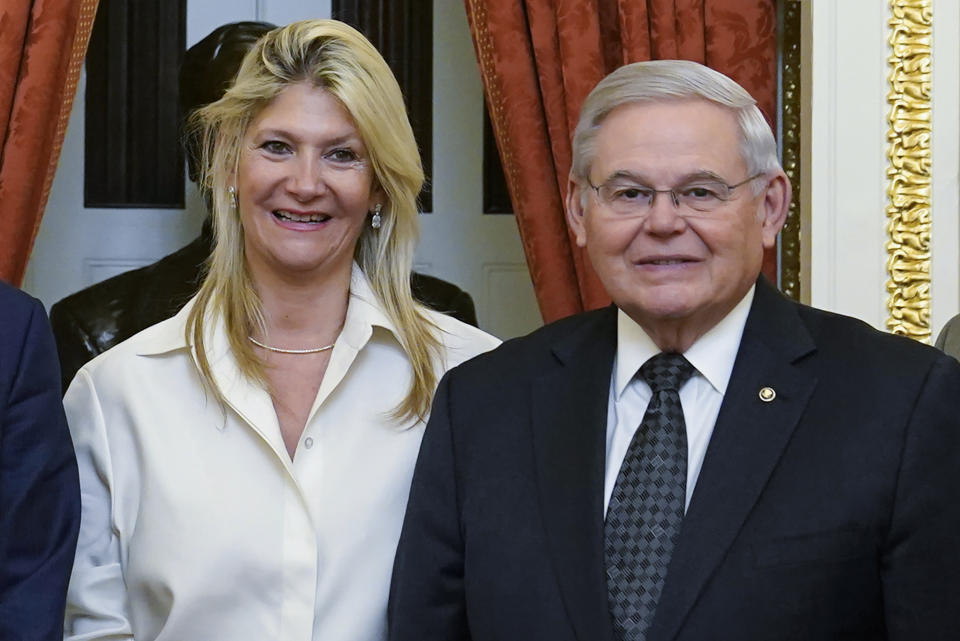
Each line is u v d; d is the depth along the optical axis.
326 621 2.29
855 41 3.15
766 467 1.92
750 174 2.01
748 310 2.10
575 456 2.05
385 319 2.42
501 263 4.43
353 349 2.38
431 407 2.32
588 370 2.15
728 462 1.94
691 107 1.99
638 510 1.98
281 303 2.42
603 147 2.02
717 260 1.99
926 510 1.86
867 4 3.15
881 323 3.17
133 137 4.30
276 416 2.34
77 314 3.29
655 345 2.10
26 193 3.09
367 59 2.32
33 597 2.05
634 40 3.24
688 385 2.07
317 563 2.29
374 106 2.30
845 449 1.90
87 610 2.31
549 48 3.28
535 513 2.04
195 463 2.32
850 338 2.04
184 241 4.32
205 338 2.38
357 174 2.34
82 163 4.28
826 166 3.17
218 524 2.28
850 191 3.16
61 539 2.11
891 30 3.15
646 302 2.00
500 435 2.13
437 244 4.41
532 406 2.14
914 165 3.14
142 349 2.41
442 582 2.13
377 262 2.48
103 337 3.27
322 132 2.29
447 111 4.39
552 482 2.04
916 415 1.90
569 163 3.28
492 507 2.07
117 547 2.38
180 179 4.33
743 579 1.86
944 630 1.86
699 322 2.05
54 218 4.27
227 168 2.41
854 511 1.86
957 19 3.12
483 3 3.32
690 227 1.98
